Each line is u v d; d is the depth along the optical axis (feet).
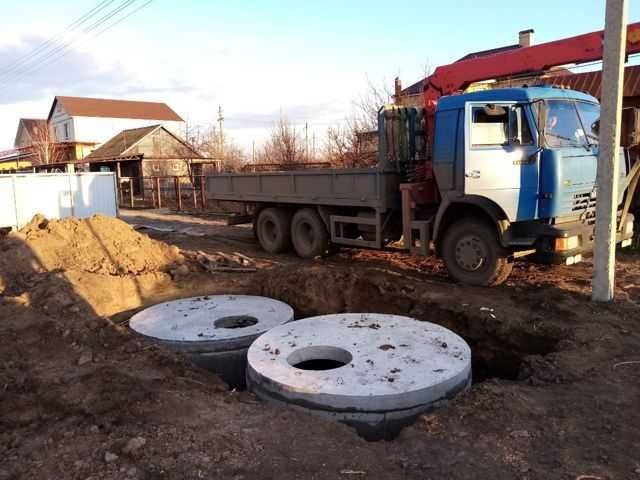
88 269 31.42
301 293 27.86
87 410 13.92
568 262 23.84
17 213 52.80
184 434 12.58
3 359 18.37
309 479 10.69
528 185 24.35
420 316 24.11
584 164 24.89
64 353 18.92
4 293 27.76
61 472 11.27
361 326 20.48
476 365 22.27
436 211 28.55
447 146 25.99
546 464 11.18
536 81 33.83
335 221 34.40
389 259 35.73
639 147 27.48
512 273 28.81
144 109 202.18
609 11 20.06
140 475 10.99
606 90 20.48
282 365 16.89
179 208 85.66
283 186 37.93
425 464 11.19
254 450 11.82
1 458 12.00
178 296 28.99
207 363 21.07
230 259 35.42
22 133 223.51
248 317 23.93
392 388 14.94
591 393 14.57
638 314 20.80
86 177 56.85
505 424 12.94
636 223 35.68
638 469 10.92
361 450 11.86
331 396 14.73
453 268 26.99
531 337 20.52
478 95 25.26
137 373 17.17
